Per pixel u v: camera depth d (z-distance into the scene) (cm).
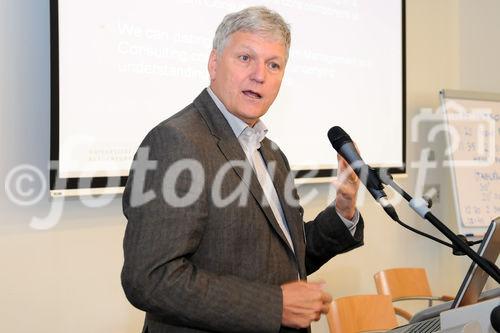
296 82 270
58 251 202
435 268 351
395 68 315
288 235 125
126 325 220
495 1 386
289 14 267
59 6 195
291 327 108
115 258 217
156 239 100
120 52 210
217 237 108
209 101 122
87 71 202
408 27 340
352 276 306
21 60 194
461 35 372
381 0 309
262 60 119
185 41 229
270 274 113
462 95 336
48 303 200
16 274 193
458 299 105
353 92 294
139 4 215
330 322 194
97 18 204
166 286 98
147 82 218
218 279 103
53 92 194
